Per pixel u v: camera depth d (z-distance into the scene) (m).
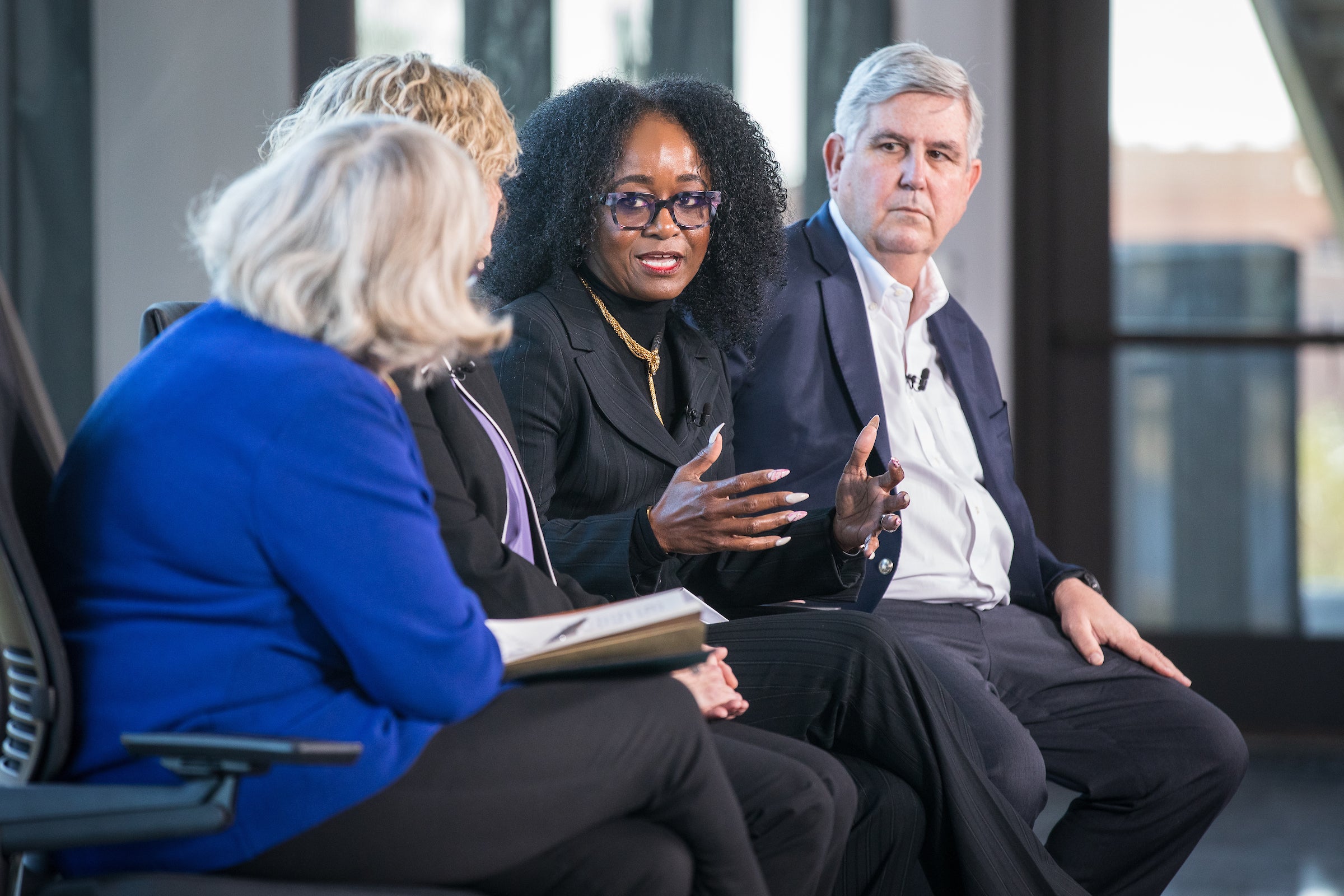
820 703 6.29
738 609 7.42
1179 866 7.58
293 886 4.25
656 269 7.17
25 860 4.63
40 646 4.21
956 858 6.12
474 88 6.05
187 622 4.26
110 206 14.21
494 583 5.62
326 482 4.21
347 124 4.63
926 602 8.02
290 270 4.35
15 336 5.27
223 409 4.28
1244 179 14.50
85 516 4.39
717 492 6.32
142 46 14.17
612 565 6.45
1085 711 7.72
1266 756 13.67
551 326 6.90
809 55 14.52
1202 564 14.66
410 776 4.37
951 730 6.26
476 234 4.61
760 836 5.34
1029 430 14.72
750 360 7.96
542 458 6.72
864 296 8.23
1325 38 14.30
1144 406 14.68
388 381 5.04
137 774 4.28
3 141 13.54
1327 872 9.95
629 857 4.70
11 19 13.55
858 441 6.92
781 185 7.90
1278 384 14.54
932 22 14.38
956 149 8.20
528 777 4.50
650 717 4.74
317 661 4.40
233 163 14.26
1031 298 14.64
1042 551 8.71
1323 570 14.52
